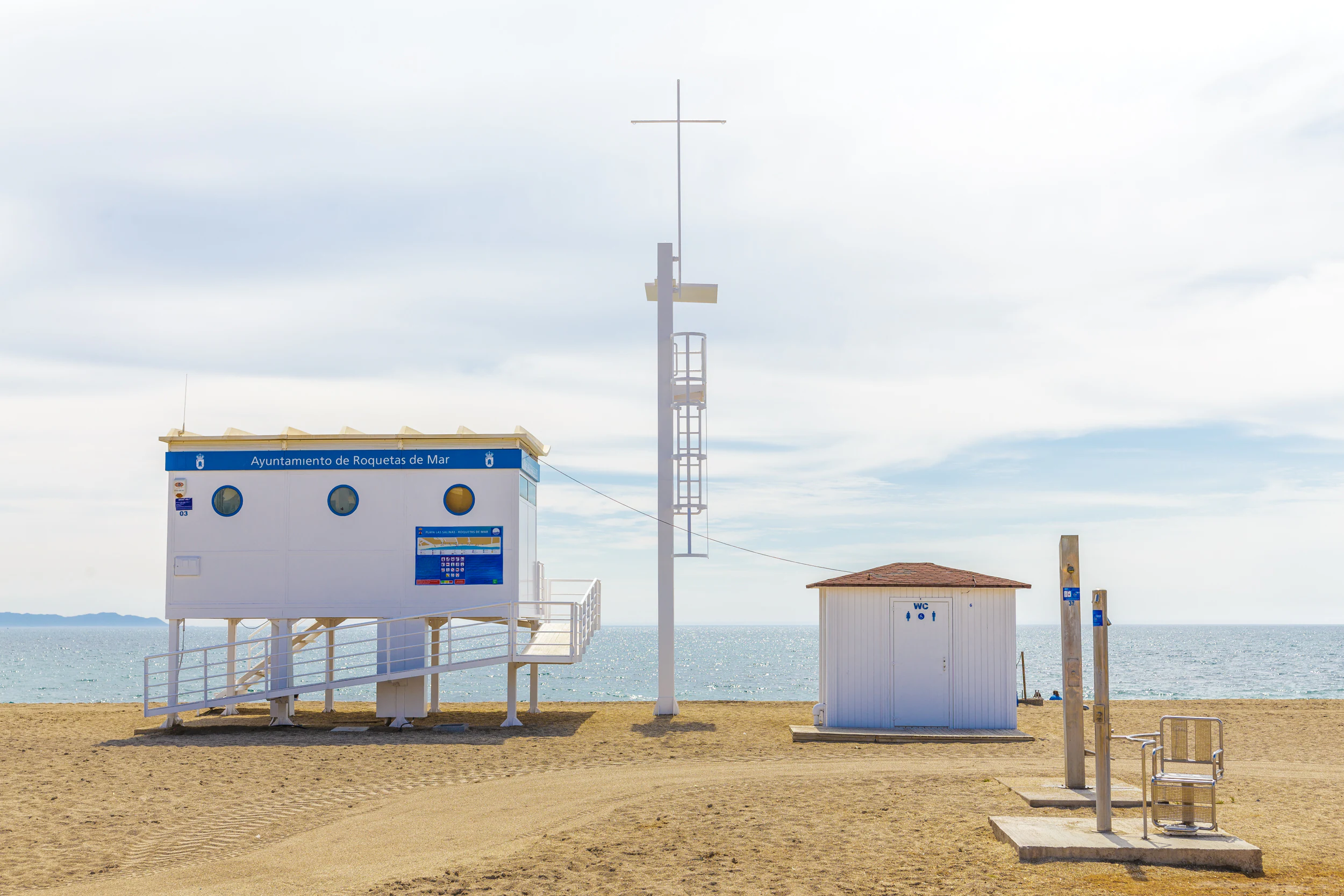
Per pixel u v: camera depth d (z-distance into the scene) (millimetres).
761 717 21672
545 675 82312
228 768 14742
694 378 22562
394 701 19812
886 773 13766
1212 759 9086
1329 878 8055
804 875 8414
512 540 19906
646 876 8469
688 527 22266
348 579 19875
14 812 11719
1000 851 8992
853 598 18594
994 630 18391
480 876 8594
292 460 20109
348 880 8742
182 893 8391
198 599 19875
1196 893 7586
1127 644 158250
